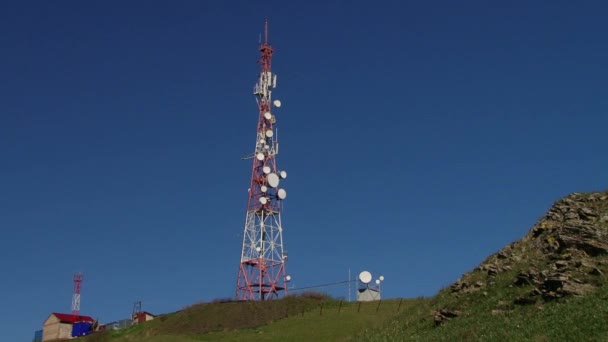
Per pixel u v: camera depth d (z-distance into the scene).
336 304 81.06
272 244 93.62
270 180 95.38
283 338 67.88
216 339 71.44
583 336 38.12
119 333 86.31
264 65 102.94
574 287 44.25
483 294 50.66
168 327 82.31
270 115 100.62
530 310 44.56
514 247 56.06
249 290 90.56
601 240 48.59
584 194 56.91
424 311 55.34
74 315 106.69
